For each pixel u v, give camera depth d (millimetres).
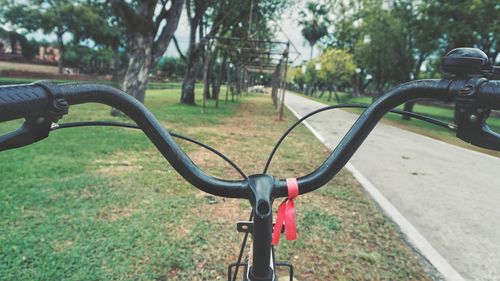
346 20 30906
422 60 20641
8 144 709
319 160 7324
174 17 11352
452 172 7465
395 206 4988
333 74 43781
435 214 4785
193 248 3297
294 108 24078
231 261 3139
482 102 788
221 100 27109
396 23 20281
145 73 11148
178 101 21047
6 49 49688
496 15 15039
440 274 3197
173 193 4676
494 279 3209
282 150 8141
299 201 4754
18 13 42688
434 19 16688
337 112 22266
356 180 6074
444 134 14828
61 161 5777
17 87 682
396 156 8844
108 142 7445
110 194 4469
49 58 55125
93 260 2988
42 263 2887
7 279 2668
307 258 3289
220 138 9109
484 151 10797
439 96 905
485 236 4141
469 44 16547
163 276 2873
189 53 19219
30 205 3963
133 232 3506
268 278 965
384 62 22094
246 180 1077
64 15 44312
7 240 3191
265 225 934
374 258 3320
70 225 3568
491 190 6199
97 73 54594
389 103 1018
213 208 4270
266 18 22109
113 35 48500
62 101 749
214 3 18891
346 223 4121
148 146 7309
